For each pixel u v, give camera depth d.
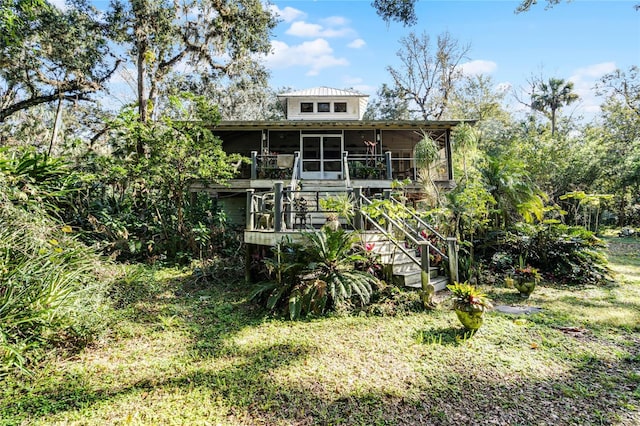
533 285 5.78
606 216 18.38
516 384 3.00
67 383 3.07
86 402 2.78
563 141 16.55
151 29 11.73
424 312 5.01
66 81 13.28
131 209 9.62
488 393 2.86
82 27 11.96
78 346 3.76
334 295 4.84
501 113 26.81
